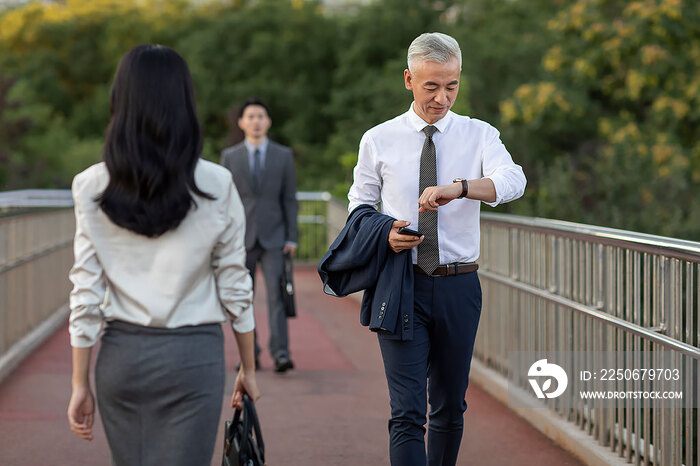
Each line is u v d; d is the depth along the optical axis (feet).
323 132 181.47
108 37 213.46
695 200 37.24
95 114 200.75
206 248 10.60
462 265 14.80
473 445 20.68
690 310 15.39
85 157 162.91
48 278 37.32
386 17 164.96
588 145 98.17
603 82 95.96
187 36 204.95
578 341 20.38
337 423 22.72
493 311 26.22
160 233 10.37
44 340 34.37
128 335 10.53
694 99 87.81
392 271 14.30
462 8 166.71
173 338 10.52
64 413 23.56
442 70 14.23
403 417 14.55
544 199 40.75
